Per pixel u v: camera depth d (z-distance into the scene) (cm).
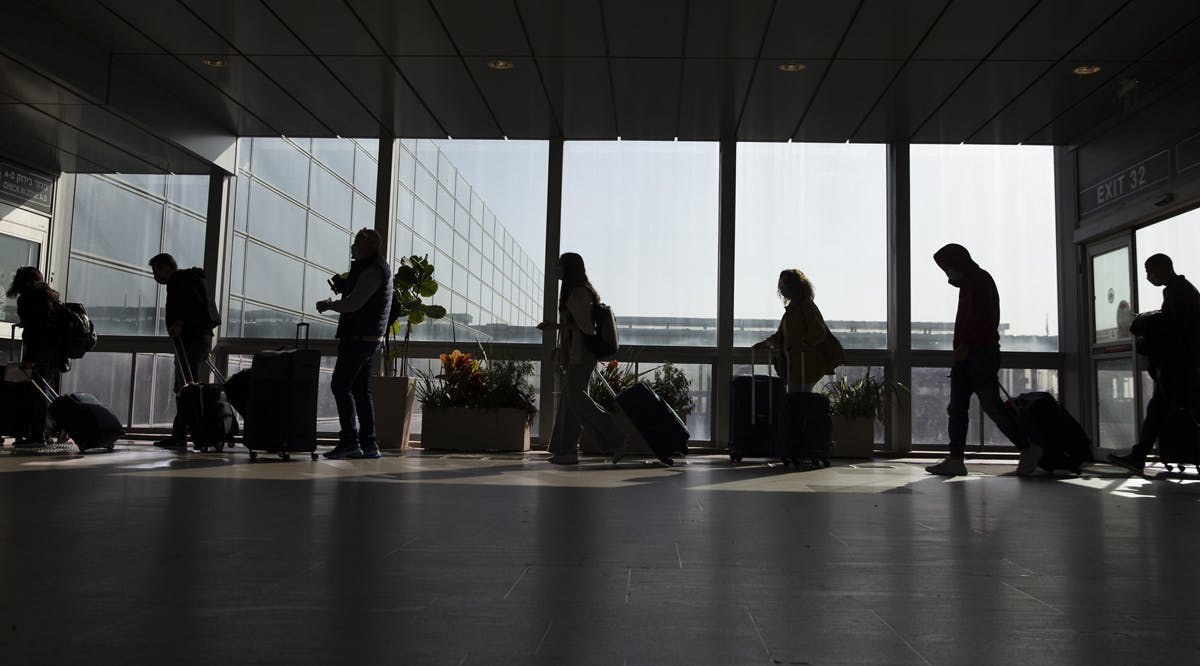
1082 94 840
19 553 242
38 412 747
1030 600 200
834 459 873
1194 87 784
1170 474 684
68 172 1013
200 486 443
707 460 800
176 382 766
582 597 196
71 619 169
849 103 880
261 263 1033
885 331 1005
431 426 850
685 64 798
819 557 256
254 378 666
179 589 197
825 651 155
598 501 409
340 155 1032
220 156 992
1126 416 896
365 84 865
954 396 673
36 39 704
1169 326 680
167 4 700
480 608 183
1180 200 795
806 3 674
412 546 264
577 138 1019
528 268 1014
